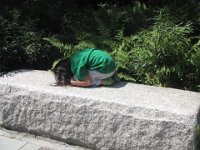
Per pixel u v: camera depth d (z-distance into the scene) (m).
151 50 3.89
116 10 4.79
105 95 3.46
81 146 3.58
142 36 4.15
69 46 4.28
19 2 5.67
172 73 3.95
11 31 4.45
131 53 4.09
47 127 3.65
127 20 4.59
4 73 4.07
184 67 3.87
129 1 5.49
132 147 3.33
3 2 5.65
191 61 3.83
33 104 3.65
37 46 4.32
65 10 5.12
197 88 3.91
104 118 3.37
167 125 3.16
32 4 5.21
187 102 3.33
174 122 3.14
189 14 4.50
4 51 4.20
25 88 3.66
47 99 3.57
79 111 3.46
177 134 3.15
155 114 3.20
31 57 4.31
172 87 3.96
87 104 3.41
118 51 4.12
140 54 3.94
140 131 3.26
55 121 3.59
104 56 3.64
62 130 3.59
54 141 3.67
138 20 4.58
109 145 3.42
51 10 5.02
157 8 4.62
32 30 4.50
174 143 3.18
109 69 3.63
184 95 3.50
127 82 3.84
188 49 3.96
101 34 4.45
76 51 4.21
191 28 4.16
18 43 4.30
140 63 3.96
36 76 3.95
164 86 3.93
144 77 3.99
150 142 3.25
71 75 3.70
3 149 3.54
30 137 3.75
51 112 3.59
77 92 3.53
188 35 4.20
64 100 3.49
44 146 3.60
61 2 5.26
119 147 3.39
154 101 3.34
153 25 4.38
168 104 3.28
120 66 4.00
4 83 3.76
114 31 4.52
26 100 3.67
